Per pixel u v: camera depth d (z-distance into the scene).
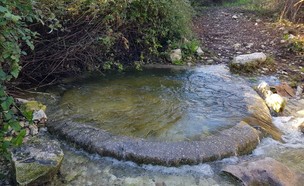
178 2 6.39
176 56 5.84
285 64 6.04
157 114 3.72
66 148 3.20
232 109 3.91
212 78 5.03
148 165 2.96
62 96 4.16
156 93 4.34
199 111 3.84
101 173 2.86
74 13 4.36
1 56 2.65
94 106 3.87
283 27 7.70
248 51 6.66
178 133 3.31
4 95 2.63
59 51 4.48
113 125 3.42
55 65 4.60
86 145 3.13
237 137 3.27
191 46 6.21
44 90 4.33
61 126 3.40
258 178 2.81
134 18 5.20
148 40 5.63
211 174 2.89
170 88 4.54
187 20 6.73
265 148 3.35
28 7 2.90
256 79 5.32
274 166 2.93
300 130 3.74
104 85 4.57
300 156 3.25
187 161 2.96
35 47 4.26
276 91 4.79
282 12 8.27
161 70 5.36
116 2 4.72
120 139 3.14
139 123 3.49
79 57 4.86
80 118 3.55
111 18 4.68
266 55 6.19
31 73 4.41
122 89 4.44
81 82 4.66
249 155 3.23
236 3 13.42
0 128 2.79
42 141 3.04
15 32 2.71
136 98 4.16
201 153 3.02
